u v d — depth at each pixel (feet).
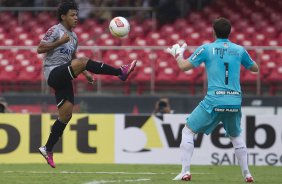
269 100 180.34
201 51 84.69
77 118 129.70
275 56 195.52
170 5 223.30
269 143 128.98
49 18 226.79
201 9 225.35
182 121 128.98
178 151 128.77
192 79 191.93
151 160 128.98
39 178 92.12
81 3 229.25
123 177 94.79
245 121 129.18
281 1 226.79
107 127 129.80
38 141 128.98
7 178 91.91
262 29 216.74
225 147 128.57
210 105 84.02
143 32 216.74
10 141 128.88
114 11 224.33
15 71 200.03
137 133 129.39
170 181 86.02
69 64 85.15
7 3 229.04
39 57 202.90
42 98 183.21
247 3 227.40
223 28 84.99
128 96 181.57
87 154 129.39
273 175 104.47
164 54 198.70
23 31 221.66
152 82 188.75
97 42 212.84
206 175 102.53
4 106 150.00
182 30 217.36
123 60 199.21
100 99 181.78
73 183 84.17
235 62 84.43
